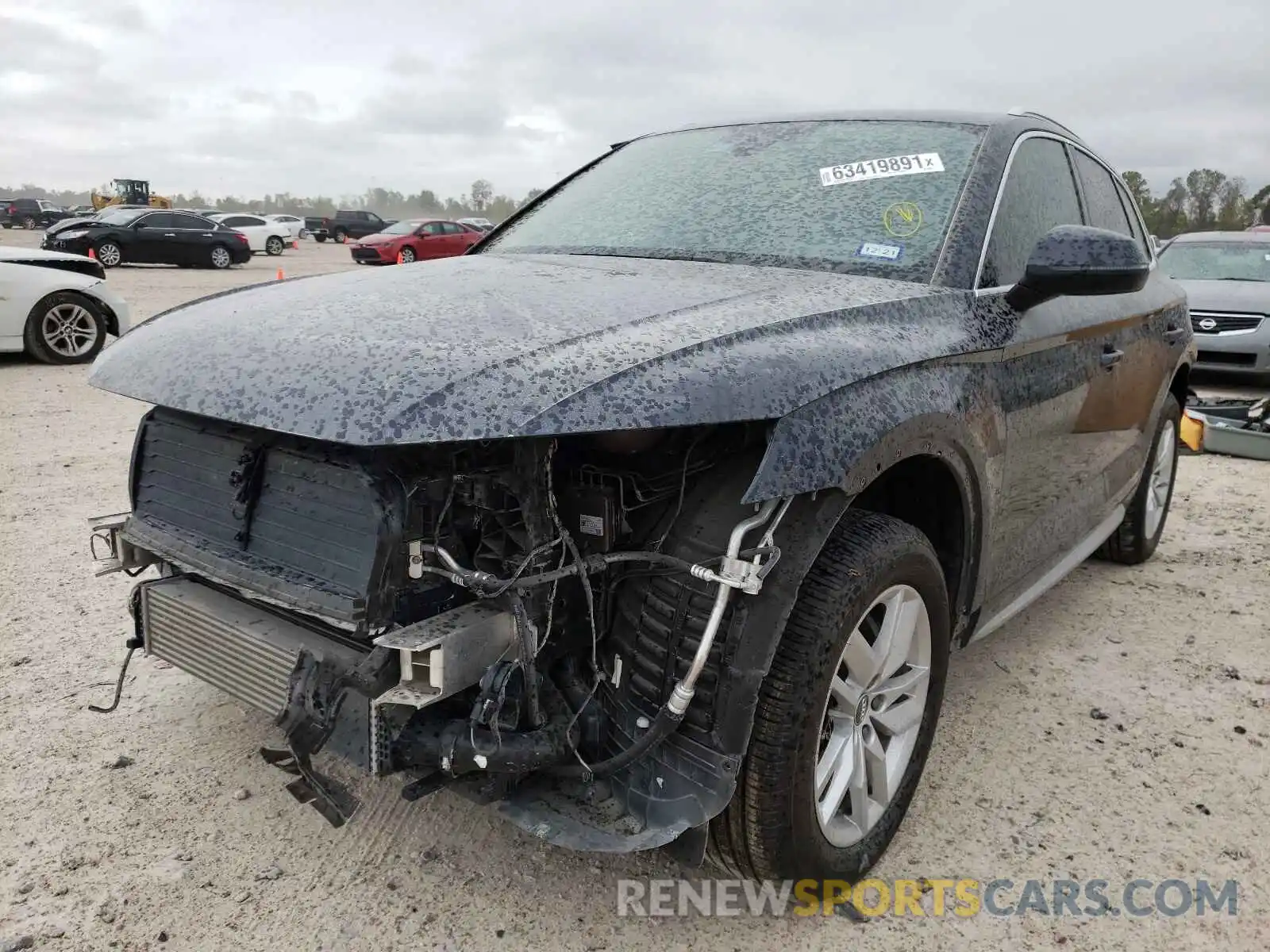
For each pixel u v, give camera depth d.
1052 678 3.50
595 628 2.07
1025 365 2.78
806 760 2.04
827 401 2.00
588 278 2.55
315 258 32.97
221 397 1.98
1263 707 3.31
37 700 3.11
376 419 1.75
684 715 1.92
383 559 1.94
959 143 3.05
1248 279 10.48
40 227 50.59
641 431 2.02
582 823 1.95
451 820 2.56
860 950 2.16
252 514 2.19
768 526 1.96
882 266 2.68
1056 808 2.71
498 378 1.78
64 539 4.61
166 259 24.34
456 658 1.88
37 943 2.09
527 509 1.97
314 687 2.00
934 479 2.52
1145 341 3.84
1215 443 7.34
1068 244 2.55
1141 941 2.21
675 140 3.64
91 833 2.47
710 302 2.24
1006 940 2.20
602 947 2.14
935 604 2.46
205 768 2.77
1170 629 3.97
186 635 2.37
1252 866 2.47
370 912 2.22
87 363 10.19
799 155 3.20
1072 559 3.68
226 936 2.13
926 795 2.75
